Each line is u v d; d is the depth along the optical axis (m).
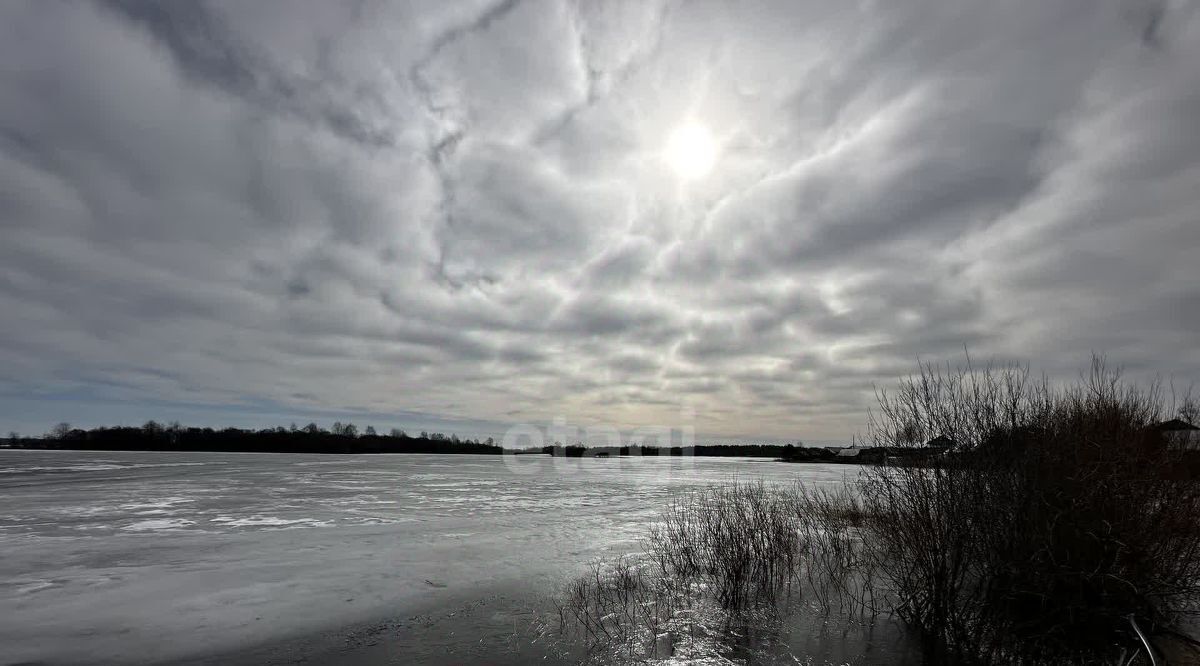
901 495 7.93
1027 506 7.17
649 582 9.98
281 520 18.20
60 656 6.91
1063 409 7.96
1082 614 6.89
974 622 7.23
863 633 7.39
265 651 6.98
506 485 34.28
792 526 12.23
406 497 26.00
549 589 9.64
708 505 15.88
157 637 7.48
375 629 7.70
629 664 6.45
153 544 13.96
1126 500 6.93
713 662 6.50
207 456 93.88
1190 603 7.41
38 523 17.47
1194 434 7.55
